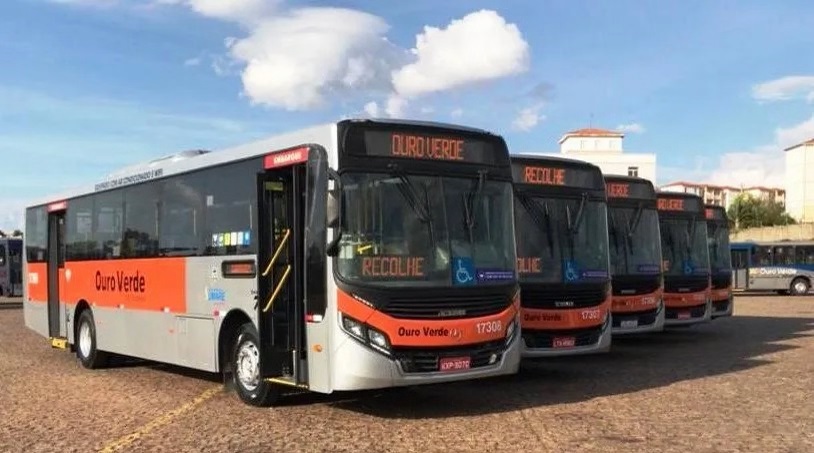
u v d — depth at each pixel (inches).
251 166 407.8
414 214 359.9
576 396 433.4
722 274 848.3
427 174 367.6
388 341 343.9
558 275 487.5
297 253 376.2
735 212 3973.9
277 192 392.8
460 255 366.3
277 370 385.4
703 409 390.9
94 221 584.4
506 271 381.4
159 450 316.5
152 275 496.7
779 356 614.2
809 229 2753.4
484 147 388.8
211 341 434.0
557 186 507.2
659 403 408.8
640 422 359.9
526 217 489.1
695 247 754.2
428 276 356.8
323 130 358.9
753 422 359.3
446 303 356.5
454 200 372.2
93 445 327.0
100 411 402.3
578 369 548.1
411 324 347.3
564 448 310.8
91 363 573.0
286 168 386.0
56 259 657.6
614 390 453.7
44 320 664.4
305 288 361.4
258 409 398.3
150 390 469.1
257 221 391.9
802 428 346.3
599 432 339.3
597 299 498.0
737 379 490.6
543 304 477.4
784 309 1237.7
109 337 552.4
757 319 1027.9
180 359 464.4
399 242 354.3
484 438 329.1
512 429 346.3
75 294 606.5
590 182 522.3
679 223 750.5
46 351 695.1
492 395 438.3
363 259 347.6
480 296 367.2
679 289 733.9
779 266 1716.3
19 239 1683.1
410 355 348.5
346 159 351.6
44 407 415.2
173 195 480.1
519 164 497.7
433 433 339.3
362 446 316.2
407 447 314.3
